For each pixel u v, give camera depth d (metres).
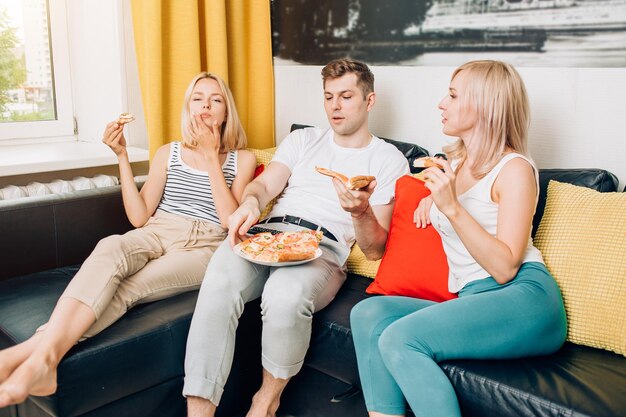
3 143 2.72
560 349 1.58
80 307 1.63
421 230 1.86
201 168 2.28
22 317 1.74
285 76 2.90
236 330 1.89
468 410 1.43
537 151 2.14
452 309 1.48
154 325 1.73
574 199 1.74
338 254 2.04
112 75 2.78
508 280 1.53
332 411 1.86
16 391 1.42
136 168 2.91
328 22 2.67
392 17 2.44
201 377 1.69
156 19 2.52
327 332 1.80
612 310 1.55
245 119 2.96
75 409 1.57
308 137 2.28
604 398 1.31
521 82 1.61
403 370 1.42
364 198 1.77
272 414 1.81
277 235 1.93
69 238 2.18
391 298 1.68
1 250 2.03
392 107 2.51
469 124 1.63
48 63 2.84
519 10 2.09
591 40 1.95
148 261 2.02
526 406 1.33
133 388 1.68
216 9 2.67
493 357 1.48
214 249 2.14
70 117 2.94
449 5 2.26
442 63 2.32
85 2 2.80
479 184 1.62
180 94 2.69
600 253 1.60
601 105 1.97
